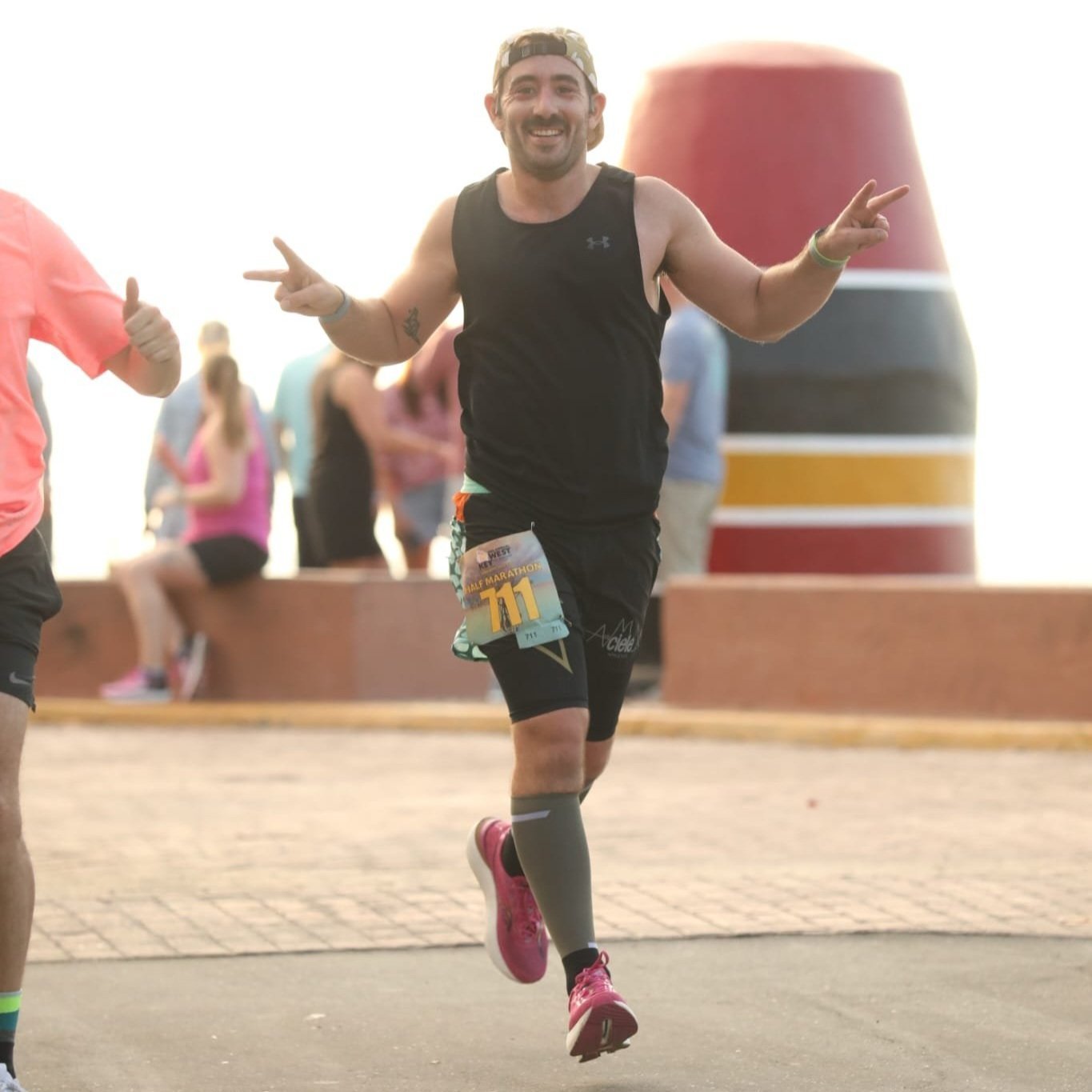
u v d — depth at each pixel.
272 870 18.27
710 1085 11.72
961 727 26.92
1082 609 27.11
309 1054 12.41
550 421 11.81
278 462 34.47
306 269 12.01
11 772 10.74
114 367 11.39
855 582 28.33
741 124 32.91
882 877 17.83
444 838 20.02
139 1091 11.64
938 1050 12.41
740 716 28.19
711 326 30.45
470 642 12.03
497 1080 11.86
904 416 32.91
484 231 11.95
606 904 16.66
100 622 31.92
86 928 15.84
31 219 11.13
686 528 30.36
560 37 11.82
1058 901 16.78
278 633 30.94
